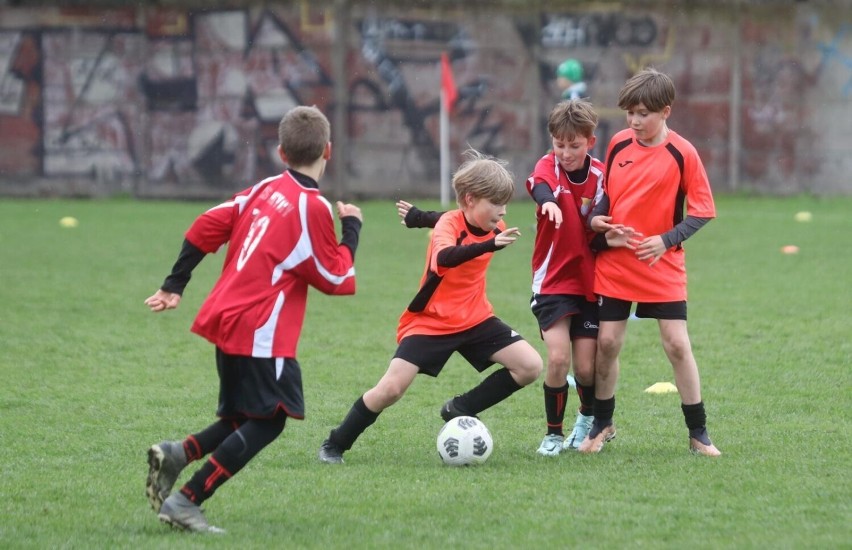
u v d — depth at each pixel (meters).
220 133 80.12
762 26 82.56
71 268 47.25
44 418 23.91
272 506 17.56
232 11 79.12
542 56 81.19
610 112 81.88
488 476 19.39
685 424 23.45
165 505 15.97
